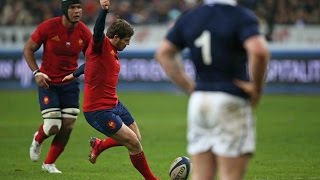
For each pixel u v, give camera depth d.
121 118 30.08
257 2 92.94
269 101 76.56
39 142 33.62
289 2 94.31
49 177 32.81
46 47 33.44
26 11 99.94
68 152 42.97
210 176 19.12
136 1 101.56
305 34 90.75
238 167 18.72
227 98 18.64
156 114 65.56
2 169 35.53
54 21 33.34
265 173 34.09
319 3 95.06
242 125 18.70
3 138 49.34
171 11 97.44
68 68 33.75
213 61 18.86
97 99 29.12
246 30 18.44
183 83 19.45
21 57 91.00
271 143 46.44
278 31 91.44
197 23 19.08
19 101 78.00
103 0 27.89
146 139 49.19
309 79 83.00
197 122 19.05
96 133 52.78
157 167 36.62
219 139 18.72
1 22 99.75
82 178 32.66
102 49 28.98
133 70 88.56
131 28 29.39
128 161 38.88
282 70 83.81
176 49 19.55
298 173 34.09
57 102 33.41
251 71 18.34
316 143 46.31
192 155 19.31
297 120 59.91
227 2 19.08
